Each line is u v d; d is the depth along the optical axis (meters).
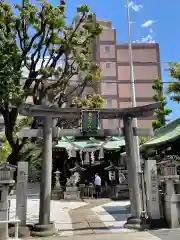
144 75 51.97
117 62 51.72
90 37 17.95
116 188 21.94
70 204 19.11
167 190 10.65
